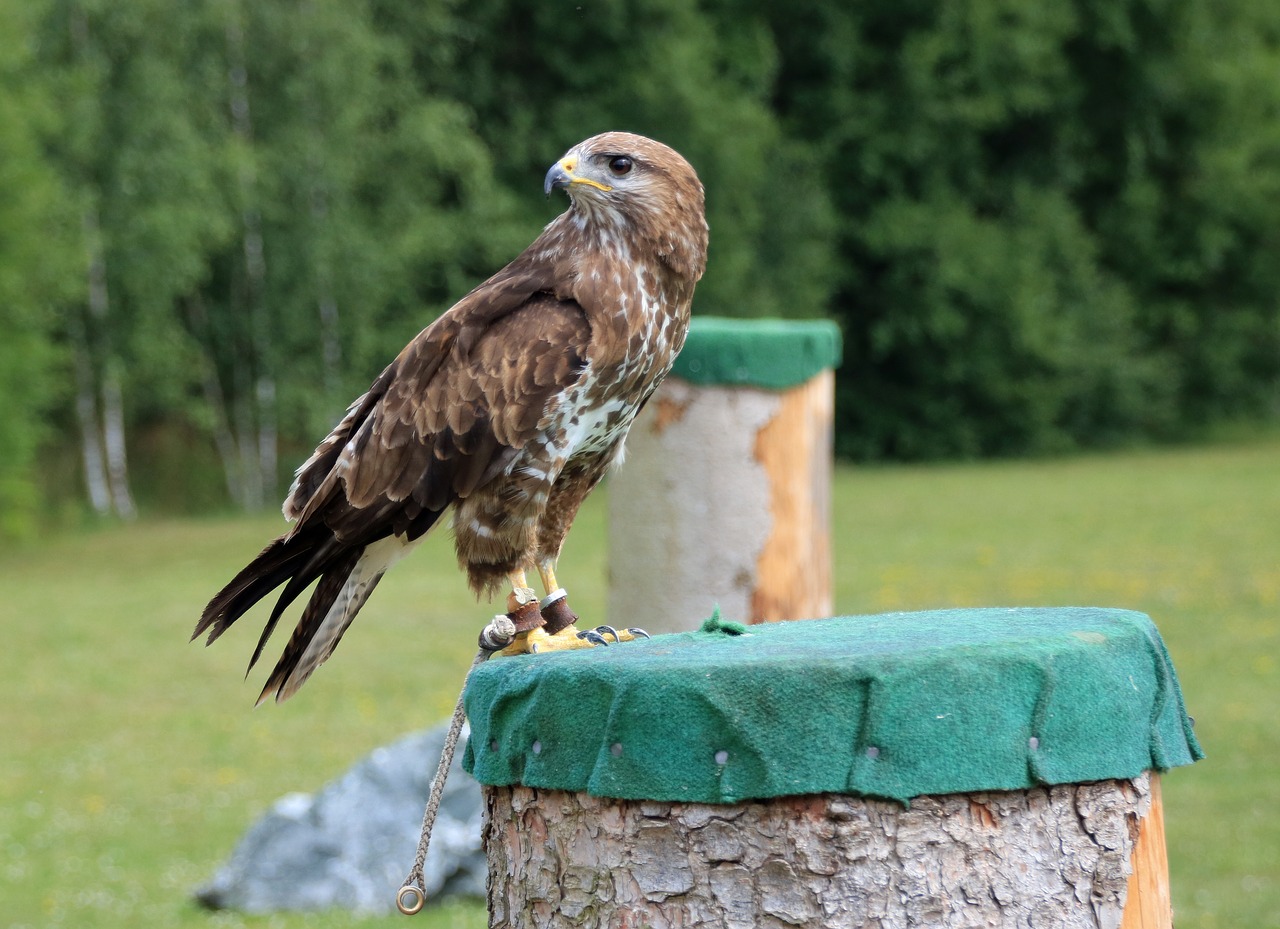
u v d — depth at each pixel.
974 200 32.22
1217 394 33.94
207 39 23.58
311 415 24.67
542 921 2.45
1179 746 2.48
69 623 14.41
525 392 3.53
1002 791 2.26
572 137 28.45
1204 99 33.03
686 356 4.68
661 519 4.76
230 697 11.28
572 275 3.58
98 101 21.81
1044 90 31.91
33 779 9.12
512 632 2.97
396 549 3.76
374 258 24.77
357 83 24.56
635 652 2.47
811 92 31.55
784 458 4.75
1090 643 2.33
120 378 23.03
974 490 24.94
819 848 2.23
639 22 28.97
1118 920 2.34
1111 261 33.56
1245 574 15.32
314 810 7.06
